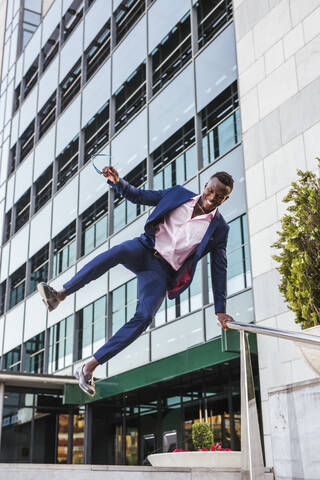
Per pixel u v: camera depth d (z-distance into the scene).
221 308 4.23
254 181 12.26
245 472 3.04
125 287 16.62
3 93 31.44
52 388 18.03
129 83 19.08
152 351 14.60
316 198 5.86
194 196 3.97
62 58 24.58
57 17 26.08
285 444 3.46
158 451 14.91
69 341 18.77
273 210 11.58
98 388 16.05
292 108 11.62
